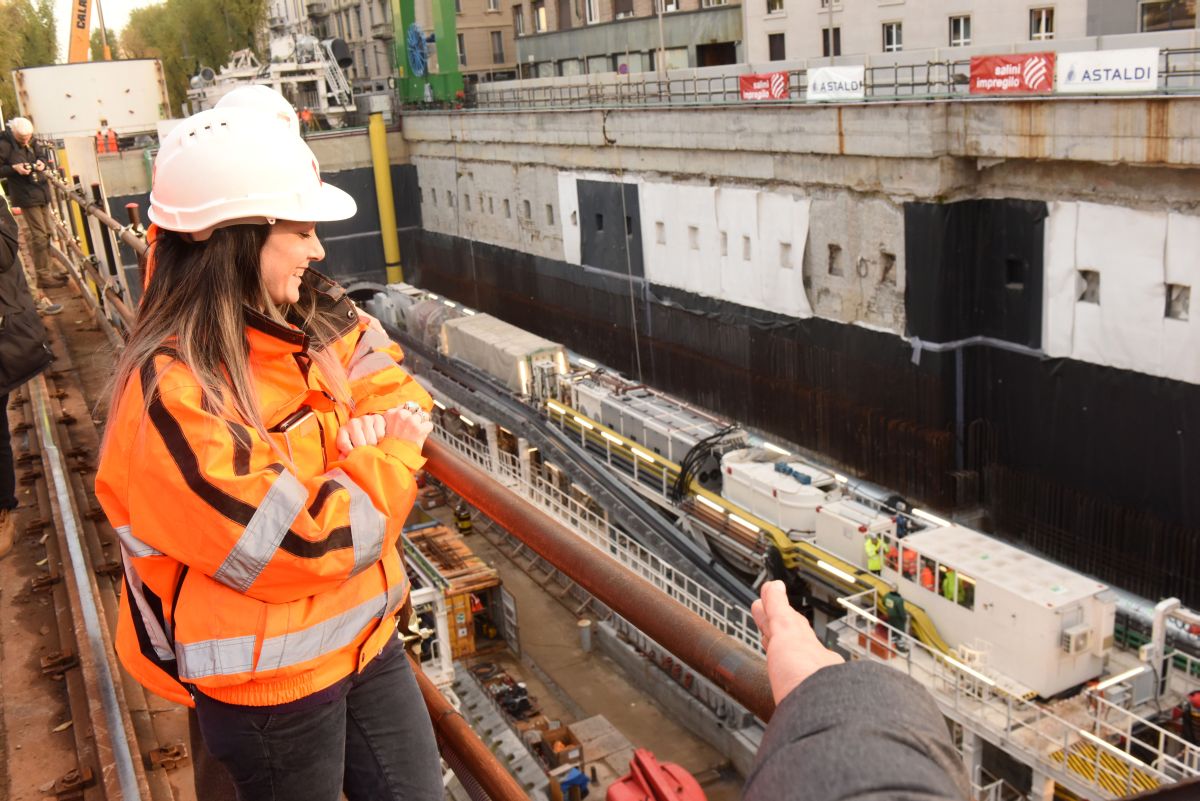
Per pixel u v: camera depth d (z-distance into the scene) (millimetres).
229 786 3137
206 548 2129
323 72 65250
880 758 904
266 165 2266
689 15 52031
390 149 63844
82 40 69312
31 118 55719
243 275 2279
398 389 2637
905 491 33125
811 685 1074
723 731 23641
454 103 64812
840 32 42375
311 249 2377
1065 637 18984
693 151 40094
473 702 25656
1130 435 27750
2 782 4316
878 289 33031
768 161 36312
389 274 65312
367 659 2471
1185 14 31062
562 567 2586
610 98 48875
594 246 47875
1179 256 25609
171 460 2102
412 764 2689
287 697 2342
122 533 2273
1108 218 27188
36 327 6137
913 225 31141
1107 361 27953
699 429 31203
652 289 44406
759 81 36219
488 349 39375
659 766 1878
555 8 62094
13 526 6598
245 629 2242
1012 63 27906
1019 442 30984
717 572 28500
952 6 37719
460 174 59062
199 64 88875
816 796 889
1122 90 25438
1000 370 31078
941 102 29500
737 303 39469
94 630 4992
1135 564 27859
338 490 2219
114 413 2219
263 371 2342
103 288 10672
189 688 2488
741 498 28734
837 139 32938
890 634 20859
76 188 11594
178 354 2174
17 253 5996
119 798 4051
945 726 1028
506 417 36688
